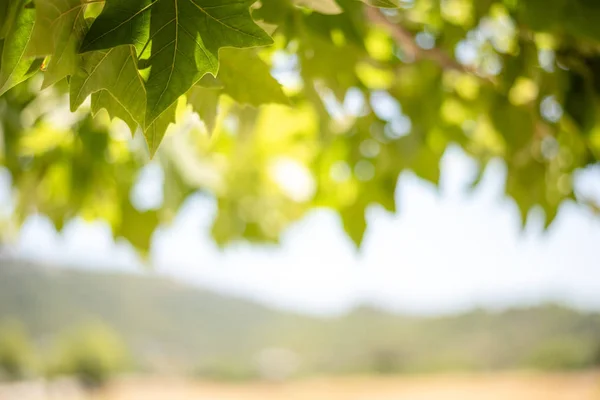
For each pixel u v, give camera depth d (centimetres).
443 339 7319
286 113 328
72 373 4588
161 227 346
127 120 115
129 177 316
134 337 8256
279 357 7706
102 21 103
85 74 106
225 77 134
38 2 99
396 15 236
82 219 325
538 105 217
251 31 108
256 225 445
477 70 241
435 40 242
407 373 6206
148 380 5331
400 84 270
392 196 314
